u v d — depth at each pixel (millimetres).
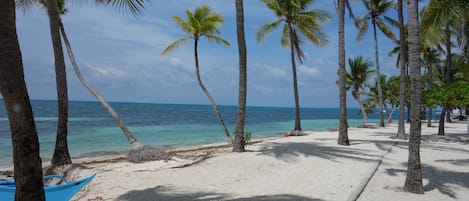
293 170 9055
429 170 9133
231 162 9742
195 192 6918
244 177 8281
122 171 8969
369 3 28000
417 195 6602
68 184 6523
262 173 8711
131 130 28250
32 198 3570
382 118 30469
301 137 18719
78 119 42125
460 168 9422
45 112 56312
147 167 9742
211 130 29328
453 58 33312
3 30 3357
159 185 7523
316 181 7801
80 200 6758
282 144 14477
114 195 6840
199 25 17469
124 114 58500
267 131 30078
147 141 20375
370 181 7828
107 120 40344
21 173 3527
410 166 6863
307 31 20953
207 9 18031
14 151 3527
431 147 14039
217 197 6508
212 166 9328
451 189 7078
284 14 21094
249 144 14766
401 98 17500
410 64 6676
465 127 28844
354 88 36031
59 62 9555
